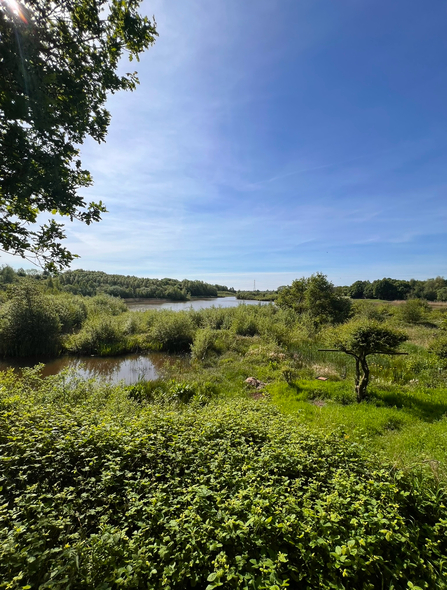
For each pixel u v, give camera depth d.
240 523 2.12
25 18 2.12
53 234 3.13
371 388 7.14
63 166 2.73
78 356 13.05
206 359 11.47
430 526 2.48
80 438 3.34
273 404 5.96
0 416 3.73
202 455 3.20
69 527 2.38
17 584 1.63
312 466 3.11
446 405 5.98
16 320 12.26
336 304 19.94
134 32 2.91
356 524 2.19
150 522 2.26
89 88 2.79
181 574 1.87
